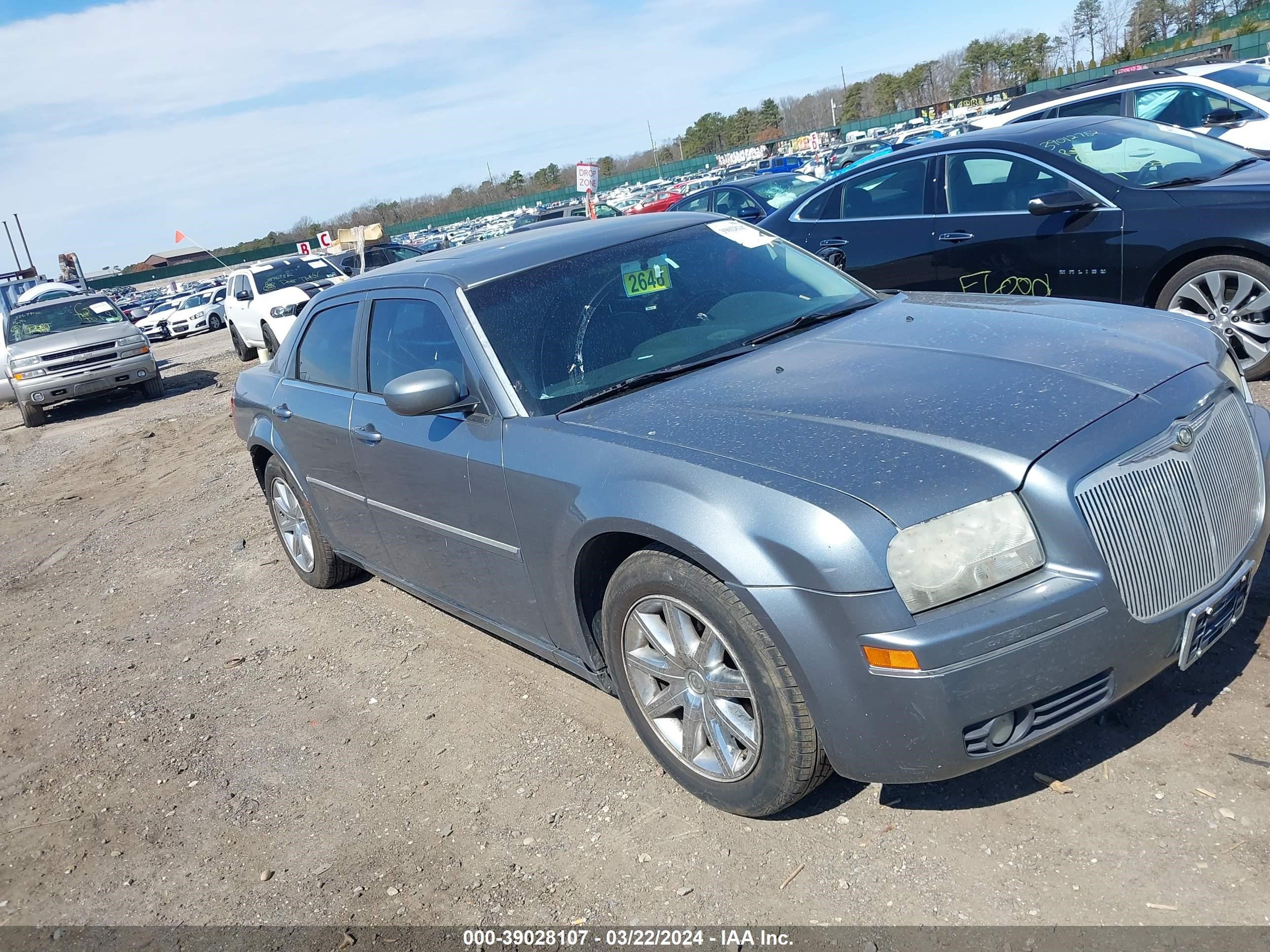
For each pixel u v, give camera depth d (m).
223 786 3.76
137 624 5.72
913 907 2.47
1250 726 2.82
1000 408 2.61
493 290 3.65
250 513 7.59
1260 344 5.42
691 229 4.14
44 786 4.05
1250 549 2.74
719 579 2.59
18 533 8.57
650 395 3.19
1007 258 6.33
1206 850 2.44
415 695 4.15
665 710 3.00
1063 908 2.36
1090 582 2.36
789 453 2.60
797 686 2.52
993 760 2.41
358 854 3.17
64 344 14.99
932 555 2.33
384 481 4.03
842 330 3.49
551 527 3.08
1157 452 2.51
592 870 2.85
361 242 17.45
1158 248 5.60
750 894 2.63
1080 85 12.17
